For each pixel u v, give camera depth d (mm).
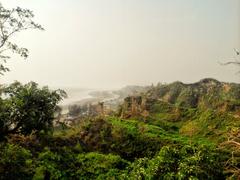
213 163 28562
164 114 70625
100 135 47250
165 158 28312
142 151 44938
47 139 40531
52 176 34375
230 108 65812
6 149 33656
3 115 32500
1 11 32594
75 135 46688
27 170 33656
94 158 38938
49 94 34719
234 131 30609
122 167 38094
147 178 27688
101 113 63594
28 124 33938
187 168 26891
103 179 35656
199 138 53531
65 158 37594
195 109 69625
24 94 33531
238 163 32531
